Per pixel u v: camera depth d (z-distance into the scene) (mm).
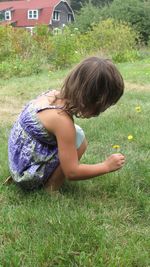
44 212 2420
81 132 2674
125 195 2736
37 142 2576
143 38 25969
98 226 2297
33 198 2619
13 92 7207
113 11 28156
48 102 2572
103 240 2129
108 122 4625
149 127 4426
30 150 2582
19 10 48906
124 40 16406
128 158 3469
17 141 2633
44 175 2629
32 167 2598
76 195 2711
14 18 48781
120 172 3039
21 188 2736
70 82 2385
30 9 48281
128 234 2256
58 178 2682
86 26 29375
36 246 2078
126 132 4234
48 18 47688
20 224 2326
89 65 2330
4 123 4840
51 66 12117
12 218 2373
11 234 2227
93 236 2164
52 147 2598
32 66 11023
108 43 16172
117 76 2332
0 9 49125
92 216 2398
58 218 2312
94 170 2523
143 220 2461
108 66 2334
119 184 2857
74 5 61406
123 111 5230
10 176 2844
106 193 2766
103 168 2543
